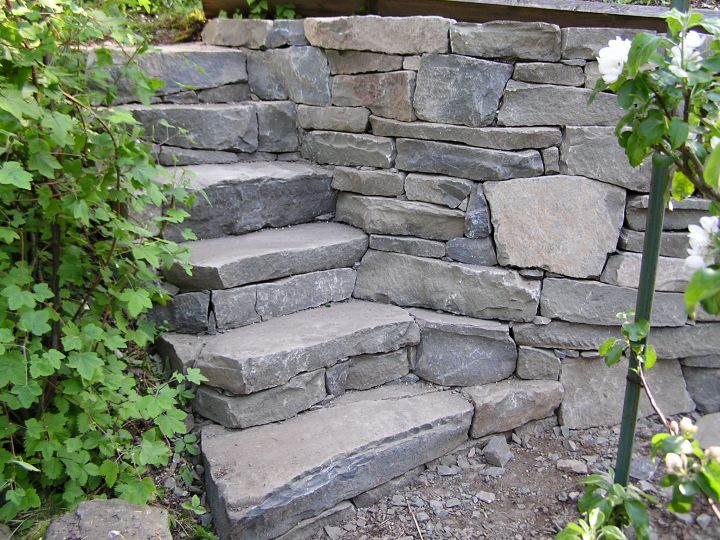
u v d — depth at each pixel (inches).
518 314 107.6
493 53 103.5
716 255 58.9
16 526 80.2
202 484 91.7
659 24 105.3
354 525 90.7
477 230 108.3
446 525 90.0
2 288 80.4
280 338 100.4
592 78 101.1
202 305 102.3
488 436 105.0
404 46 109.5
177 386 95.9
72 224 90.2
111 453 83.7
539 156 104.6
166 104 126.1
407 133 112.0
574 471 98.4
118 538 70.4
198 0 155.6
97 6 94.8
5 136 71.6
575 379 109.0
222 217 115.2
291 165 127.9
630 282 104.8
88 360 79.2
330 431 95.2
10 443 84.0
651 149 66.3
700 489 60.4
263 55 132.8
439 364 109.9
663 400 109.0
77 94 90.0
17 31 72.5
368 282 118.5
